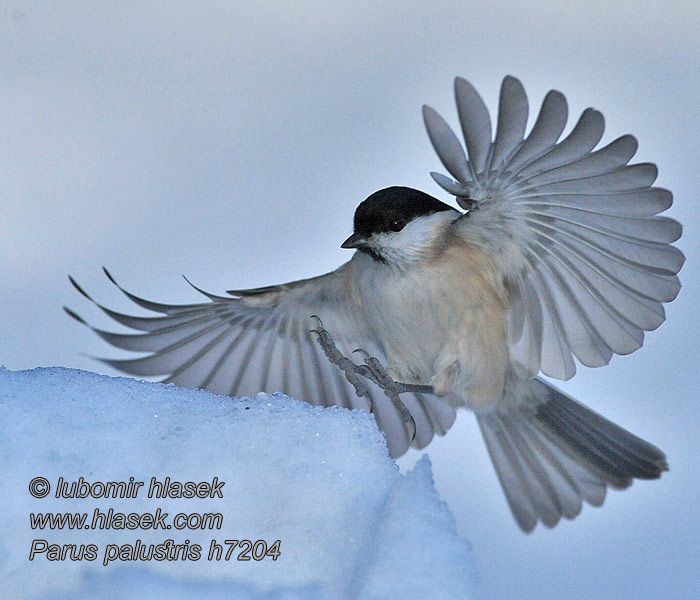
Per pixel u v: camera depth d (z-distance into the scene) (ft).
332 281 8.66
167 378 8.66
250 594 8.27
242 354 8.68
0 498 8.29
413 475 8.27
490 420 8.70
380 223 8.59
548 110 8.43
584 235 8.52
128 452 8.32
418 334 8.61
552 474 8.70
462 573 8.22
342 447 8.33
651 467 8.69
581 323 8.56
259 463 8.32
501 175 8.50
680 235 8.46
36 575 8.27
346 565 8.27
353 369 8.63
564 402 8.70
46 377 8.37
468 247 8.58
